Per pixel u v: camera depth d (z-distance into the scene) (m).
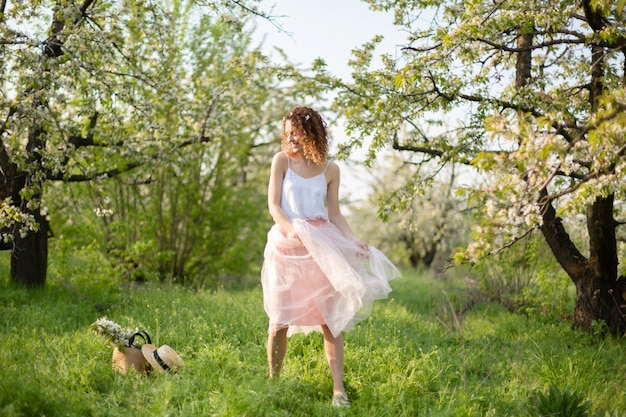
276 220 4.30
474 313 9.61
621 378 5.20
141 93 9.52
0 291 7.52
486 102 6.39
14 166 7.54
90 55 7.02
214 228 13.09
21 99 6.44
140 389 4.23
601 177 3.84
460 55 5.89
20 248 8.00
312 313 4.23
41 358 4.67
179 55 10.89
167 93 8.47
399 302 10.48
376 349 5.54
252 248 13.92
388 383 4.41
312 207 4.35
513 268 10.08
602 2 4.23
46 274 8.73
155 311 6.70
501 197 3.70
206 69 11.48
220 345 5.13
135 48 8.55
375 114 6.74
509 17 5.64
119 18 7.70
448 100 6.56
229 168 13.21
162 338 5.61
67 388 4.20
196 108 9.81
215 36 11.36
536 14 5.70
